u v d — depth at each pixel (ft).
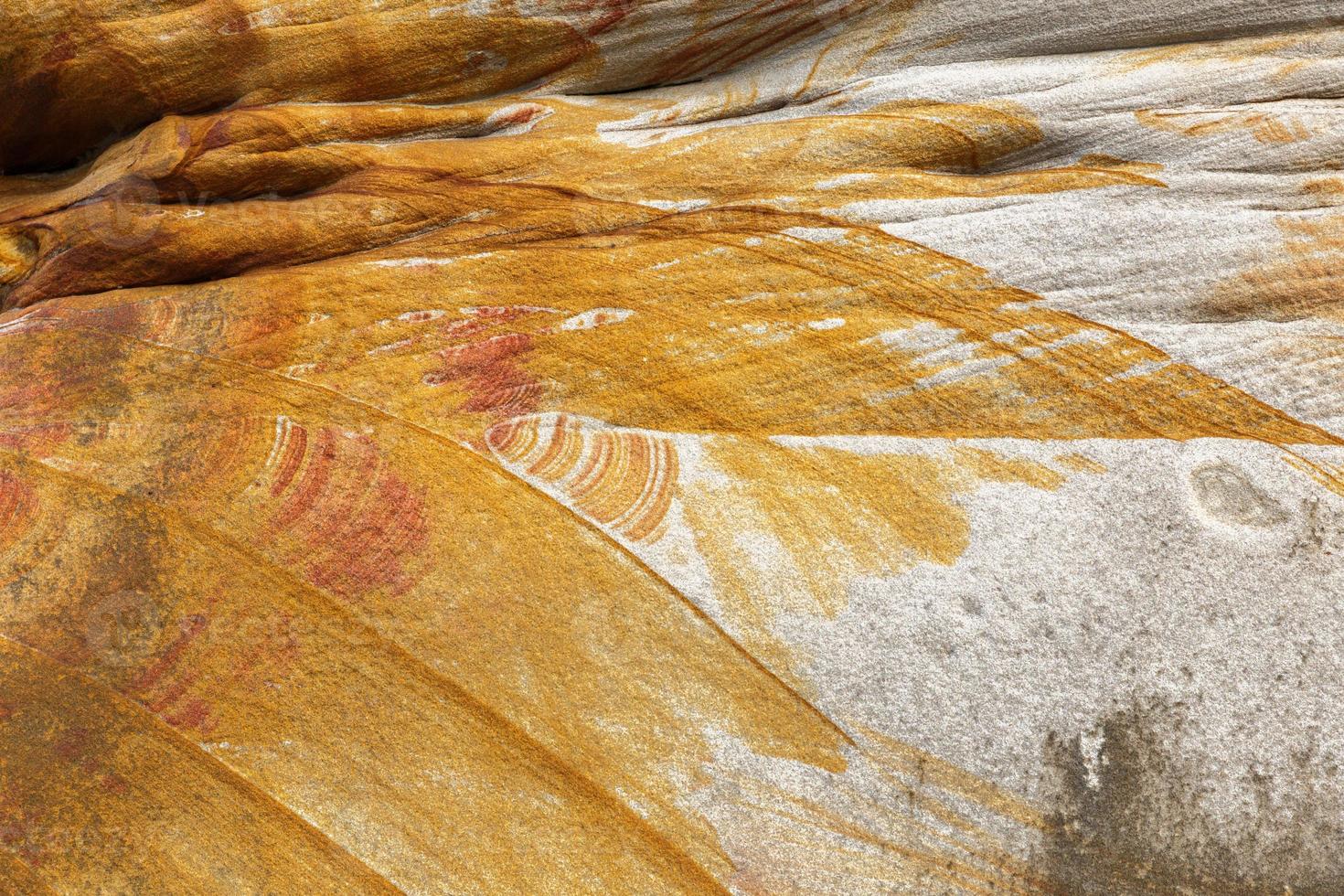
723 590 15.17
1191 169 18.44
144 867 13.53
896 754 14.40
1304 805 14.10
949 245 17.89
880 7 21.13
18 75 20.16
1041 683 14.71
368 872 13.70
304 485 15.83
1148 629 15.01
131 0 19.99
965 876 13.93
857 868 13.94
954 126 19.33
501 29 21.08
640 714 14.47
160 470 15.97
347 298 17.88
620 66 21.81
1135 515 15.81
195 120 20.27
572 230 18.75
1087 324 17.20
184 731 14.15
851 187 18.69
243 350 17.31
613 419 16.74
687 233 18.51
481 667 14.60
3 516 15.56
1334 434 16.34
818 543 15.58
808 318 17.48
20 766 13.92
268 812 13.82
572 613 14.97
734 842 14.01
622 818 14.03
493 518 15.64
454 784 14.05
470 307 17.76
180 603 14.89
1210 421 16.56
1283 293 17.12
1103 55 20.29
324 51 20.63
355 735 14.20
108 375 17.13
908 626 15.01
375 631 14.76
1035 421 16.66
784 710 14.57
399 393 16.90
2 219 19.89
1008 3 20.74
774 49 21.59
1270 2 19.84
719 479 16.14
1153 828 14.08
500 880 13.73
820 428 16.65
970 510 15.89
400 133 20.80
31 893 13.35
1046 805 14.19
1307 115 18.56
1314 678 14.67
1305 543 15.55
